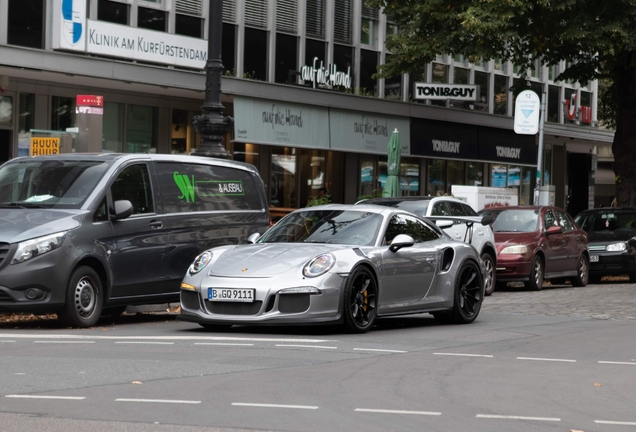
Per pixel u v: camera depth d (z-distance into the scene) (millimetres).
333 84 67812
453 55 64000
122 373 17016
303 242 25453
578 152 104312
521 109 58062
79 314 25047
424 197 41812
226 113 62844
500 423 13727
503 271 44125
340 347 21422
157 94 57562
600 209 54312
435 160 81375
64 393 15023
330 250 24078
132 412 13656
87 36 48719
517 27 60188
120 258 26156
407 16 66312
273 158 65500
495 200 61031
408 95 75438
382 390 16047
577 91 97438
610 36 60062
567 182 103375
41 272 24172
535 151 90438
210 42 35375
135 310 31125
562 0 58688
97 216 25766
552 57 67688
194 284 23594
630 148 65938
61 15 47719
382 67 66062
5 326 26047
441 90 74500
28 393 14992
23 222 24797
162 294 27438
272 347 21000
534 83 91125
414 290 26125
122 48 50438
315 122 64750
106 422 12977
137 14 54344
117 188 26516
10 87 50344
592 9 60844
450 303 27391
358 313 24344
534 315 31500
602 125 102062
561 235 47438
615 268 51625
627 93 65938
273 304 22891
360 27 70250
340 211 26578
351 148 67812
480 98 83625
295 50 65000
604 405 15508
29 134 51375
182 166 28594
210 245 28875
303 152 67875
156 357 19109
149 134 57531
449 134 78062
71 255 24750
